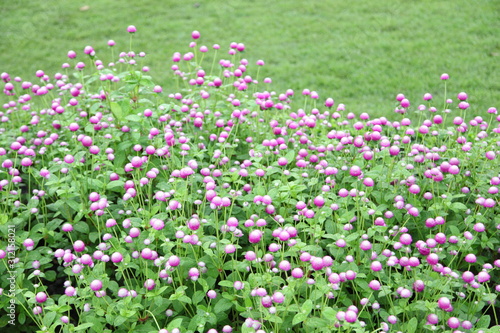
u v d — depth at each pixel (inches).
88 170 75.8
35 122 82.9
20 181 77.1
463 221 68.3
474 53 136.7
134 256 61.0
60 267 67.2
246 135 84.6
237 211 69.1
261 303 53.7
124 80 78.2
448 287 57.1
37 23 174.9
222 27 166.6
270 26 165.9
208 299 60.7
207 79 85.9
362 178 70.7
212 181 64.9
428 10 168.1
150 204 69.4
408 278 62.1
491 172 73.4
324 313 51.7
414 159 72.8
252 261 60.0
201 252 63.7
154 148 71.1
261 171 66.3
